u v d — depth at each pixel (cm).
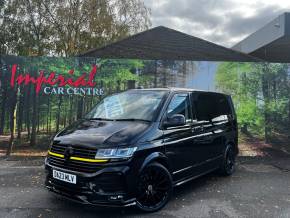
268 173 817
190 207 554
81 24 2494
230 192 646
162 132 550
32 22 2662
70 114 1022
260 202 588
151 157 515
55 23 2564
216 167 725
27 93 1015
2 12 2702
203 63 1068
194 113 652
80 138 509
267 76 1072
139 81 1043
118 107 622
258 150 1059
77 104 1024
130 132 514
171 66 1055
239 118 1062
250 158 1025
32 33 2681
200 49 2028
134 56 1997
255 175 794
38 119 1015
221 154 745
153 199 527
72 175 486
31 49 2720
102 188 470
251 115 1065
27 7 2623
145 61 1046
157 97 606
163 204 539
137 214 514
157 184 533
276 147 1063
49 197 596
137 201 502
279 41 1714
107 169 471
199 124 657
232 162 804
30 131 1014
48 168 530
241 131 1060
